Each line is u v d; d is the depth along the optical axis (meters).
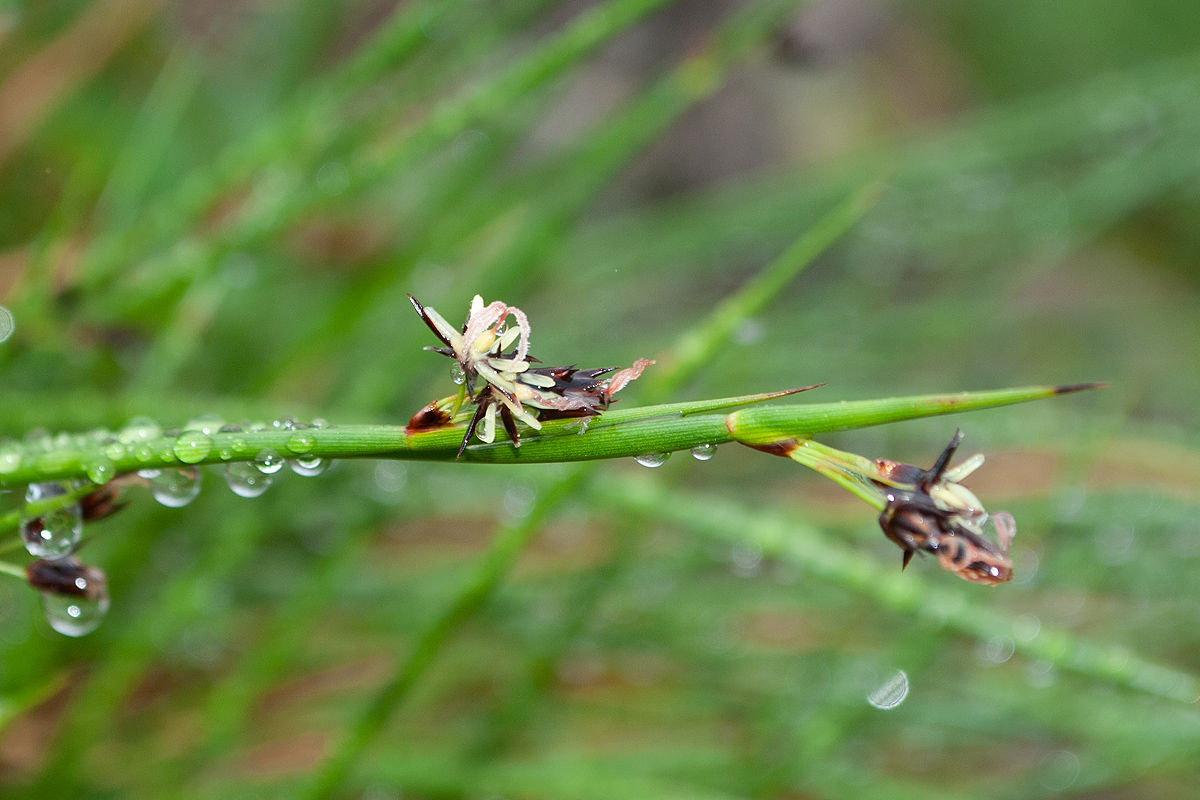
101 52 0.35
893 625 0.34
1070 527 0.34
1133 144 0.50
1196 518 0.34
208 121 0.43
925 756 0.36
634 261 0.47
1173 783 0.37
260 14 0.45
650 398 0.22
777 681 0.33
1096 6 0.93
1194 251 0.83
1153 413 0.52
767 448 0.18
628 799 0.26
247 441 0.19
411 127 0.27
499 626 0.33
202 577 0.28
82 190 0.28
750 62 0.32
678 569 0.34
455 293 0.35
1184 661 0.36
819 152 0.83
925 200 0.49
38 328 0.25
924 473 0.18
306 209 0.27
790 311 0.47
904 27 0.96
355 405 0.31
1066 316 0.59
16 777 0.28
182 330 0.29
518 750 0.31
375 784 0.27
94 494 0.20
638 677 0.37
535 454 0.19
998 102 0.95
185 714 0.32
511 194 0.36
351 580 0.34
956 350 0.53
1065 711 0.31
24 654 0.28
